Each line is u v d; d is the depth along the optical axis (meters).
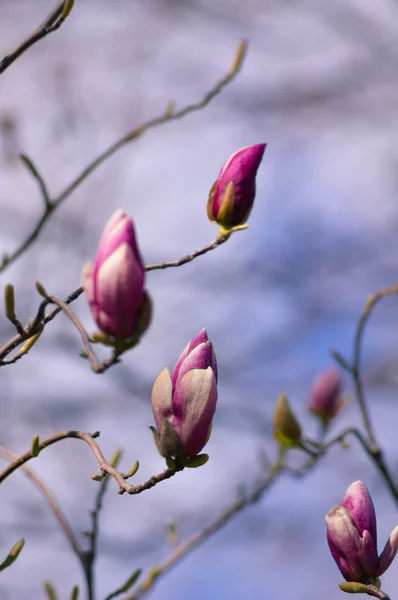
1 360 1.10
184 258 1.14
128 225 1.07
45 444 1.09
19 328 1.09
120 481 1.05
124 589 1.17
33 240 1.29
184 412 1.05
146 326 1.07
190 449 1.05
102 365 1.07
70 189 1.31
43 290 1.09
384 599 1.09
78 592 1.17
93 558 1.23
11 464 1.10
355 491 1.11
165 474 1.05
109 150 1.33
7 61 1.17
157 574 1.30
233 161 1.14
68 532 1.24
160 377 1.05
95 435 1.08
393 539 1.10
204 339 1.07
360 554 1.10
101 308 1.07
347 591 1.10
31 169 1.28
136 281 1.06
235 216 1.14
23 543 1.11
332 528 1.10
